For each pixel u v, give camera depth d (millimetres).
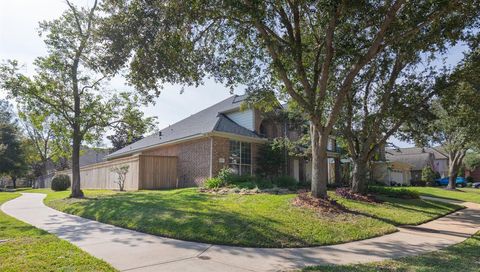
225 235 7867
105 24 9961
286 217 9656
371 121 16188
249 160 21922
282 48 11438
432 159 52438
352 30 11352
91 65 14828
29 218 10930
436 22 10477
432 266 6047
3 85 15633
